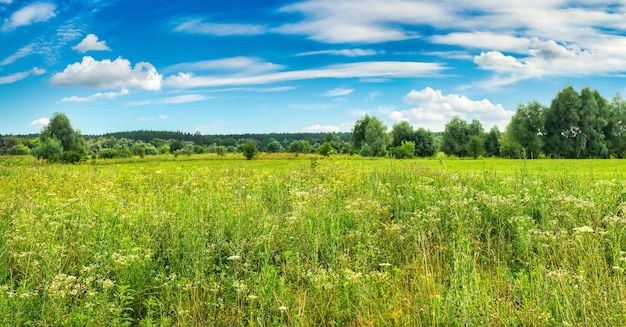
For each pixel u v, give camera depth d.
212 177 16.52
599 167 21.47
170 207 10.11
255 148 62.53
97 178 16.55
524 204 10.31
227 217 8.94
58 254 7.02
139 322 5.89
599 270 6.35
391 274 7.06
